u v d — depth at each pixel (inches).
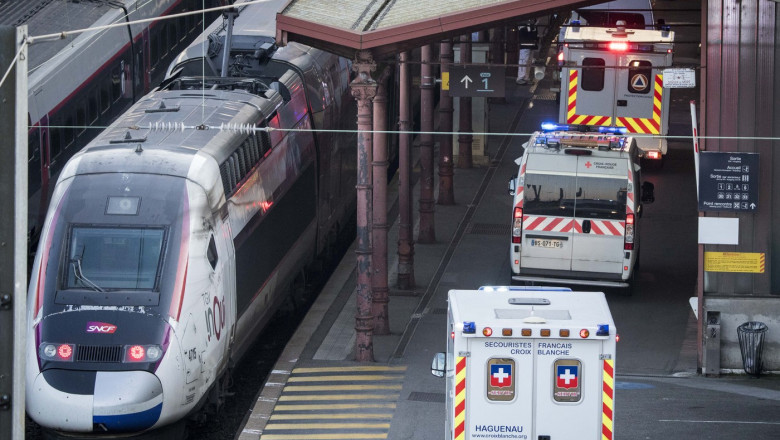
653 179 4552.2
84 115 3983.8
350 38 2743.6
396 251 3917.3
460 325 1779.0
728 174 2849.4
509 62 5679.1
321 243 3745.1
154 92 3228.3
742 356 2886.3
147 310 2336.4
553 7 2657.5
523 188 3326.8
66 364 2269.9
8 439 1193.4
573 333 1772.9
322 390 2792.8
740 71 2829.7
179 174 2524.6
